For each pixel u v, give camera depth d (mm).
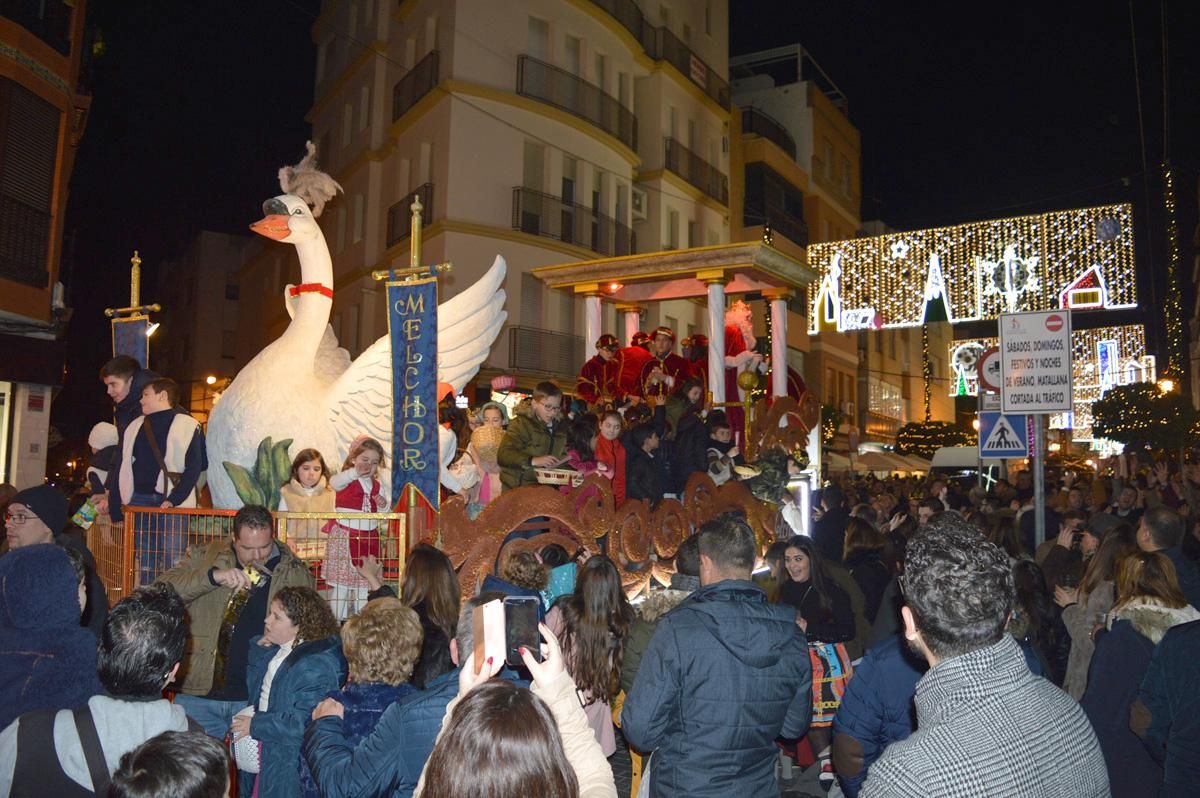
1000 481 15969
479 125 23031
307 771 3512
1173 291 21750
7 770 2572
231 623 4762
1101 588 5465
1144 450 21734
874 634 5875
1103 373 41844
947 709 2090
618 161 26922
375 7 26781
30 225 14750
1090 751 2102
